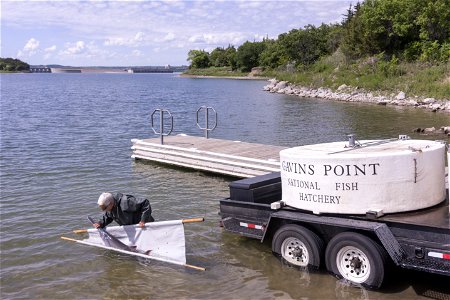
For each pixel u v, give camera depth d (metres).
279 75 71.38
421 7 49.56
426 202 6.88
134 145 17.00
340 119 29.41
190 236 9.23
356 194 6.81
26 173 14.79
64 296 6.92
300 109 36.53
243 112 35.06
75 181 13.77
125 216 8.23
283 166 7.64
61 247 8.74
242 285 7.07
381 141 8.21
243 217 8.12
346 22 70.12
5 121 29.84
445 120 27.25
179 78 154.75
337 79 51.47
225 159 14.20
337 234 6.92
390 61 48.66
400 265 6.21
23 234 9.44
